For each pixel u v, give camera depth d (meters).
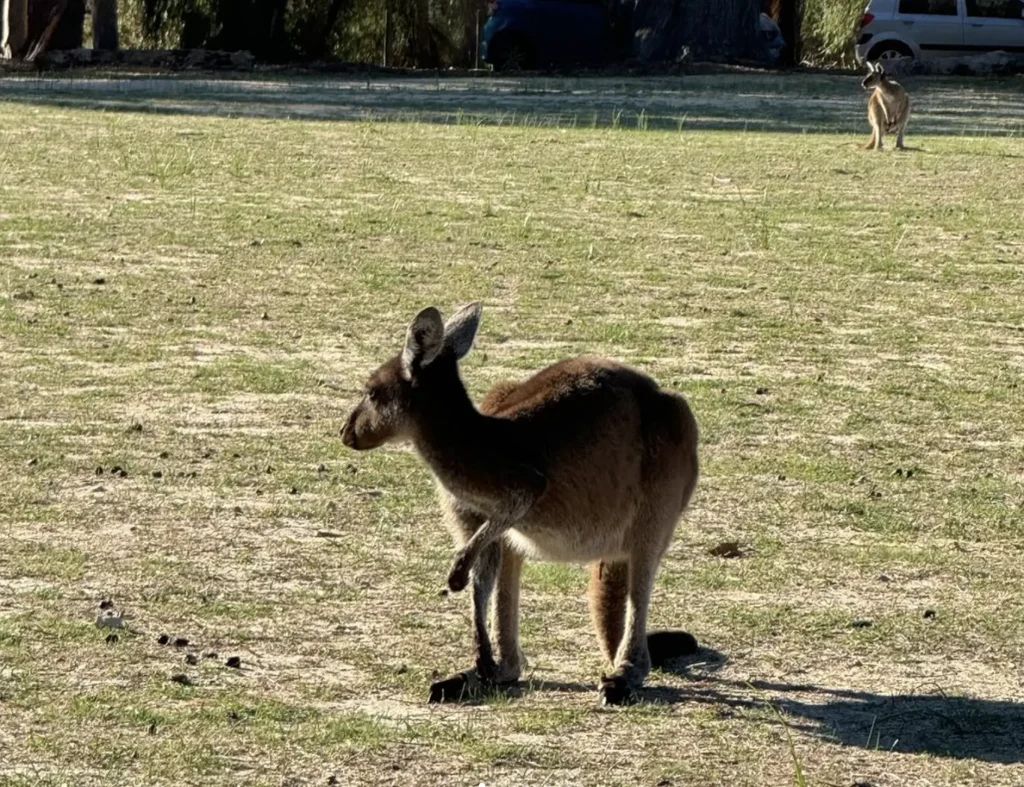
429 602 8.28
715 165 25.05
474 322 7.17
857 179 24.00
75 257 16.83
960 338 14.59
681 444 7.35
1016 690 7.34
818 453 11.15
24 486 9.91
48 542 8.98
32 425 11.21
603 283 16.36
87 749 6.34
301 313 14.77
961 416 12.14
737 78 41.97
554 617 8.21
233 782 6.09
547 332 14.27
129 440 10.94
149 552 8.87
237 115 30.80
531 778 6.20
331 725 6.62
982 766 6.43
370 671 7.36
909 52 43.75
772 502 10.11
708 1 45.22
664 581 8.70
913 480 10.64
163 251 17.28
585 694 7.18
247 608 8.09
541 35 44.84
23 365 12.74
